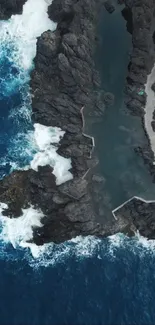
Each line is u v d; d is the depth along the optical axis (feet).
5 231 207.72
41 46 213.05
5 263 201.46
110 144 216.13
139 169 214.48
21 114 222.07
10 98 224.53
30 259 202.90
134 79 217.77
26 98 223.10
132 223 211.00
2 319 188.85
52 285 197.47
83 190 207.00
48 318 190.39
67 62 209.46
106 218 208.23
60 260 203.31
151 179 213.87
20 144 218.79
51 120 216.54
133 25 219.41
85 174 211.82
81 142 214.69
